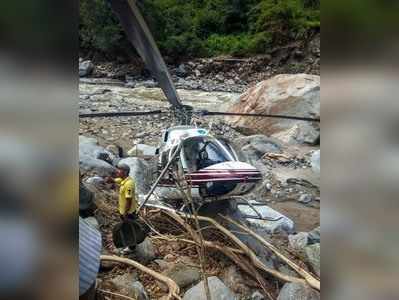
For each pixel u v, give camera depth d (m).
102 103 26.11
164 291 5.93
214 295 5.62
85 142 13.57
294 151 16.36
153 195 8.53
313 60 38.22
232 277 6.27
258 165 14.32
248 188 7.62
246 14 44.50
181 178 7.61
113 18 37.72
